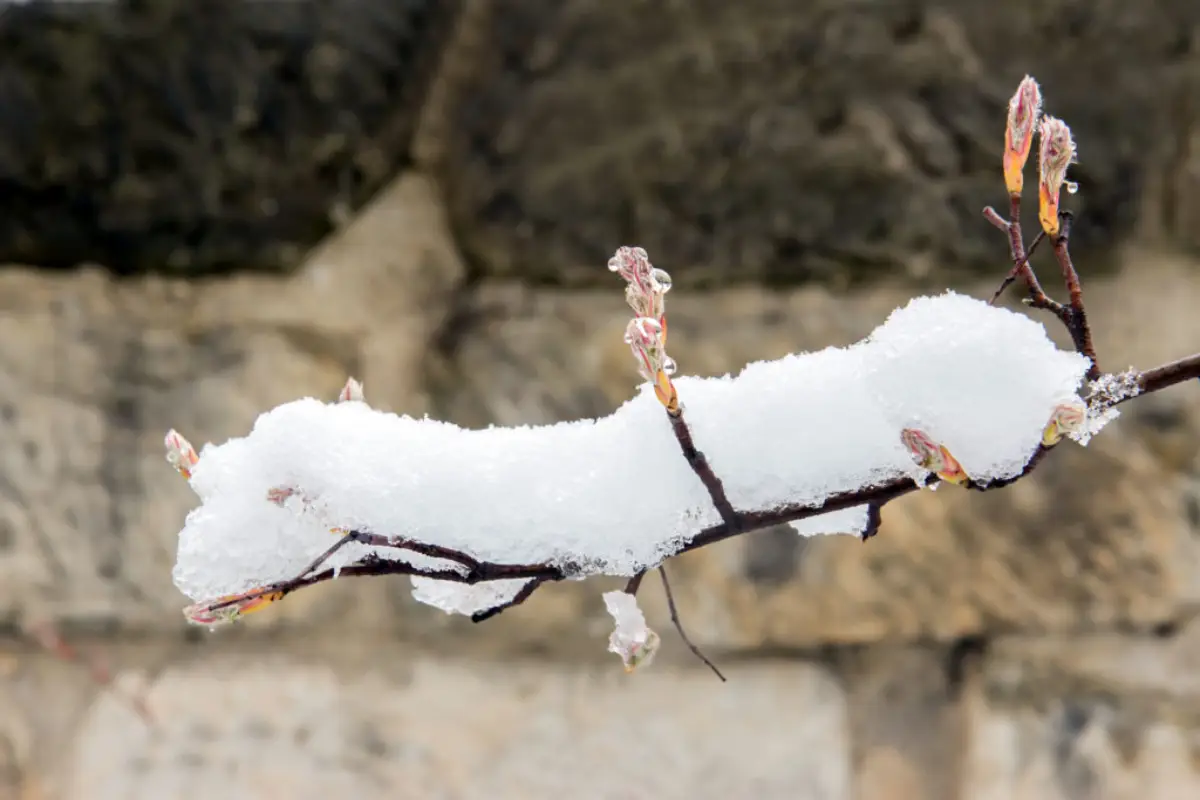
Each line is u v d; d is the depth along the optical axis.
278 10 0.87
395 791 0.85
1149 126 0.86
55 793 0.85
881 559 0.85
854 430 0.56
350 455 0.56
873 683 0.87
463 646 0.87
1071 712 0.84
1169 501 0.84
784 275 0.88
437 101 0.91
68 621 0.86
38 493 0.87
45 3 0.85
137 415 0.88
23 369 0.87
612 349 0.89
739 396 0.56
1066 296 0.86
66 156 0.87
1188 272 0.86
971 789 0.84
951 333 0.54
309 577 0.56
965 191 0.86
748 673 0.87
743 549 0.86
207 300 0.90
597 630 0.86
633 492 0.56
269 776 0.85
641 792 0.85
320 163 0.89
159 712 0.86
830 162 0.86
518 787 0.85
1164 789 0.82
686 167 0.88
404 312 0.91
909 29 0.85
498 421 0.89
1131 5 0.85
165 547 0.87
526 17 0.89
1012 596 0.85
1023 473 0.54
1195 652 0.84
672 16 0.87
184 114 0.87
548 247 0.90
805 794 0.85
